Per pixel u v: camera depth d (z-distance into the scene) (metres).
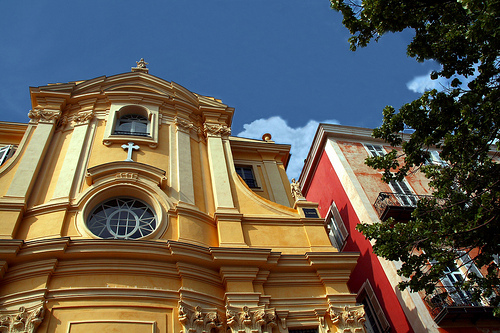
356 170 18.59
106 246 11.16
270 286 12.23
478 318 13.17
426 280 11.14
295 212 14.66
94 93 16.69
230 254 12.02
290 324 11.48
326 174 20.23
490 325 13.24
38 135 14.84
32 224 12.16
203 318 10.75
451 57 10.93
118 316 10.30
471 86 11.01
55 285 10.66
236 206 14.44
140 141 15.19
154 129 15.94
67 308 10.29
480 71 10.89
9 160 13.90
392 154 11.93
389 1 10.45
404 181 18.34
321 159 20.83
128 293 10.71
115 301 10.53
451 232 11.09
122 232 12.60
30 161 13.84
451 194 11.88
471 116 10.42
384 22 10.68
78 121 15.76
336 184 19.22
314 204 14.91
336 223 19.16
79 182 13.52
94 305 10.38
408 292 13.83
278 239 13.62
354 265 12.82
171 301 10.93
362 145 20.28
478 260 11.48
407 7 10.48
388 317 14.90
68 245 11.08
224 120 17.77
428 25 10.88
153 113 16.55
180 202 13.38
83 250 11.05
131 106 16.62
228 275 11.84
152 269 11.30
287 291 12.21
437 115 10.98
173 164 14.88
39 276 10.74
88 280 10.85
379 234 11.50
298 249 13.44
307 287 12.40
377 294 15.60
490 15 9.62
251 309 11.23
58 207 12.46
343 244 18.39
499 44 10.42
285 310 11.64
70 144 14.76
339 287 12.41
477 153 11.12
